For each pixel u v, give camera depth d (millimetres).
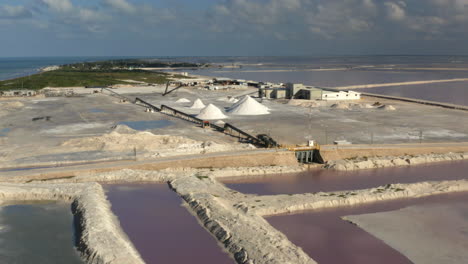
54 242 36875
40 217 42531
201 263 32906
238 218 39719
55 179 52844
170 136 73000
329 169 60625
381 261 33094
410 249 34969
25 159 60531
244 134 75812
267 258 31906
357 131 82250
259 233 36406
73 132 81750
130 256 32938
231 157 61000
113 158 60969
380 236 37438
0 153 63938
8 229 39500
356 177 56688
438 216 42000
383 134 79438
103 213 41656
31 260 33562
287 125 89250
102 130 84125
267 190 51000
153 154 62781
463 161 64812
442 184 51594
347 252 34562
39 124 91250
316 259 33406
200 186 50250
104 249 33906
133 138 70812
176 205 45406
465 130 83562
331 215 42438
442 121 94375
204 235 37969
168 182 53094
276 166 60438
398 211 43406
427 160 64125
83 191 48094
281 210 43062
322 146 66438
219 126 88062
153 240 37000
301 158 64312
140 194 49031
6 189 47906
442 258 33469
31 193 47781
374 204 45625
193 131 84000
